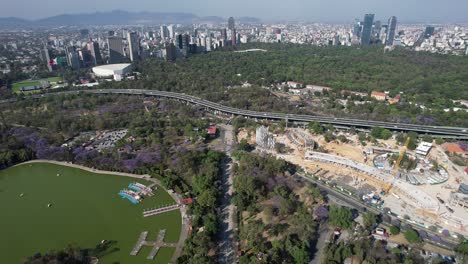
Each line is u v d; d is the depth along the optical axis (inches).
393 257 7440.9
